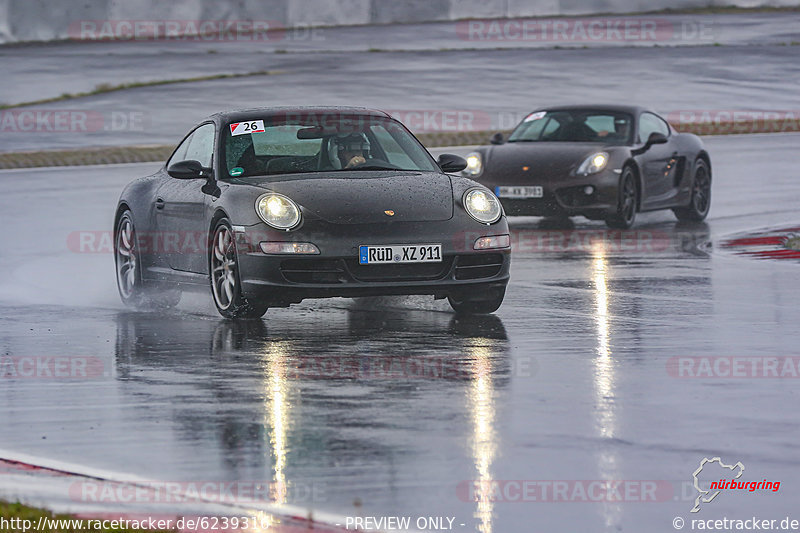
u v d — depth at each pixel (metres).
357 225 28.67
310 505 15.46
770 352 25.41
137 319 31.34
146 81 117.62
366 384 22.59
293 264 28.50
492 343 26.75
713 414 20.12
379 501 15.61
